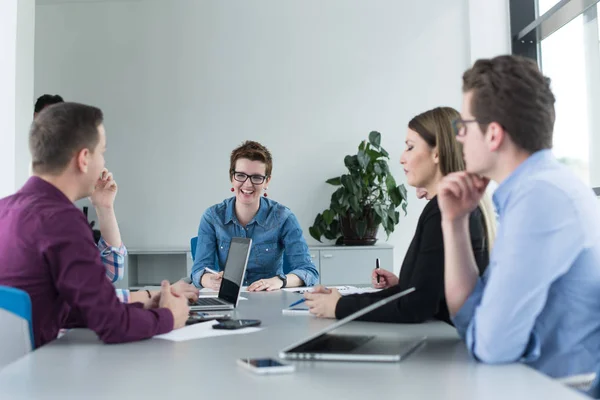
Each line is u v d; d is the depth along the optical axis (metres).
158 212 5.75
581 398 0.99
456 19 5.75
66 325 1.85
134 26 5.80
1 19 4.26
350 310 1.87
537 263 1.23
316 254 5.16
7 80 4.23
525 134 1.33
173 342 1.54
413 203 5.74
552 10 4.62
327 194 5.73
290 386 1.10
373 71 5.77
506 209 1.32
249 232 3.27
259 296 2.62
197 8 5.80
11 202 1.67
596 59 4.21
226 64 5.79
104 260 2.51
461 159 1.93
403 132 5.75
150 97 5.79
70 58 5.80
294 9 5.79
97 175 1.76
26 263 1.59
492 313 1.24
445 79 5.75
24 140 4.35
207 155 5.76
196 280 3.13
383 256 5.19
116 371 1.24
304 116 5.77
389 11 5.78
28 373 1.23
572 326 1.31
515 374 1.17
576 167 4.52
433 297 1.76
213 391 1.07
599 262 1.30
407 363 1.27
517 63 1.35
